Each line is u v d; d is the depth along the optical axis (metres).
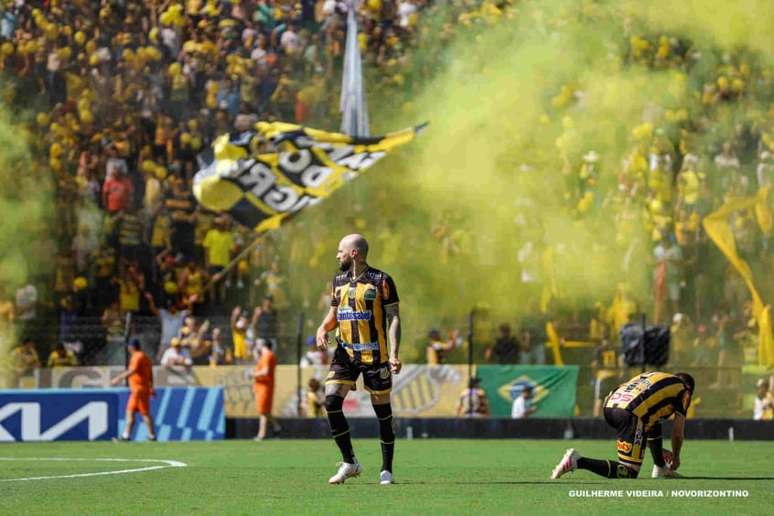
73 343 64.81
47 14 78.50
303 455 38.97
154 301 72.50
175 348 59.84
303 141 71.81
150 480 27.50
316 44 84.75
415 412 56.28
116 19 80.56
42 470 31.44
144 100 78.81
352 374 24.88
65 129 75.69
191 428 52.16
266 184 71.62
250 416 55.81
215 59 81.62
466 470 31.17
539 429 53.75
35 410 50.44
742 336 73.25
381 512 20.08
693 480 26.44
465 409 56.00
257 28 83.75
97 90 77.88
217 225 75.19
